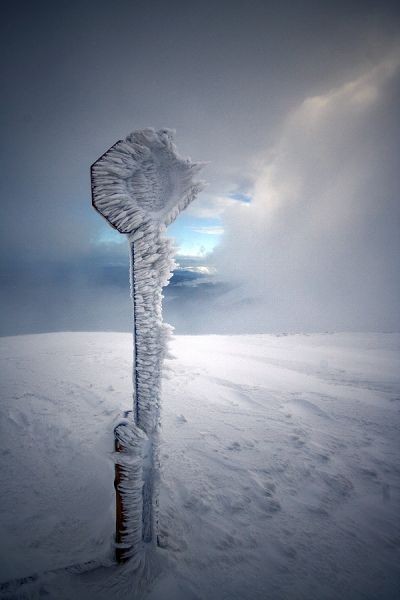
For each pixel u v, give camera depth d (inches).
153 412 66.6
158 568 69.7
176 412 188.4
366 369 327.3
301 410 202.2
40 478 114.6
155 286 63.8
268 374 296.2
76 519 92.8
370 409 206.4
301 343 515.5
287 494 110.6
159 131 52.9
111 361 326.6
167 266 63.7
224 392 234.7
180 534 86.9
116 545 69.1
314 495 110.7
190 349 435.8
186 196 60.2
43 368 291.0
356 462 136.1
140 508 69.3
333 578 75.4
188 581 70.2
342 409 205.2
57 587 64.2
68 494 105.5
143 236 60.1
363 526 95.2
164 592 65.9
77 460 127.0
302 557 81.7
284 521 95.9
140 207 58.4
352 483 119.3
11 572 69.2
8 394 211.2
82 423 164.1
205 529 90.1
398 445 155.3
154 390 66.1
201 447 144.0
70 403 194.7
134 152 52.9
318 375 299.4
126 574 67.4
